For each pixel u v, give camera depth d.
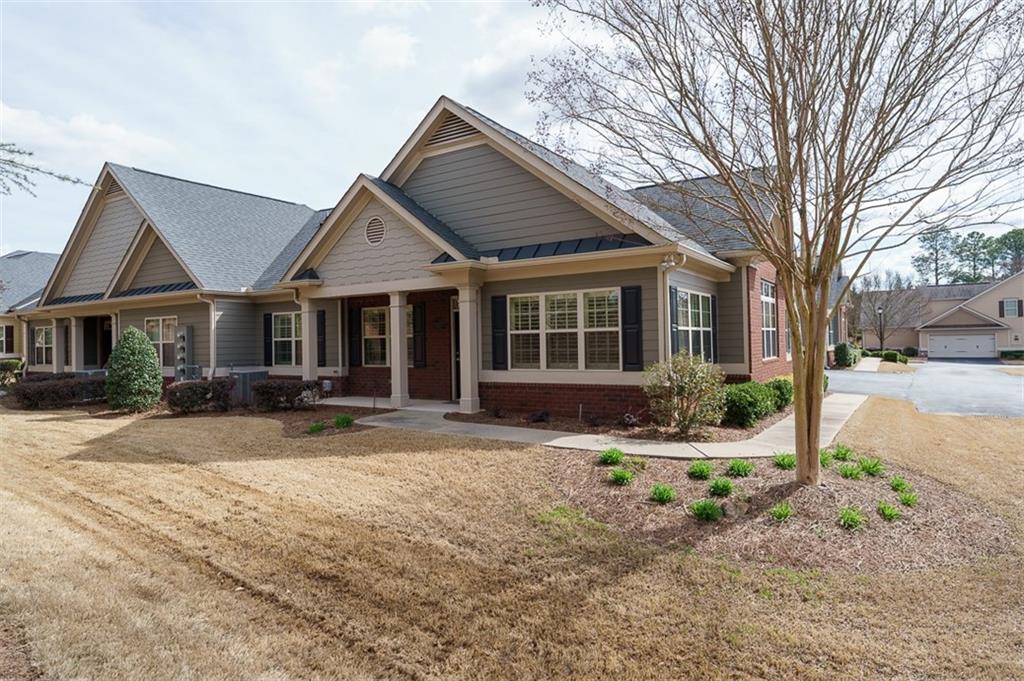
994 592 4.46
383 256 13.24
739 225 8.50
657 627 3.97
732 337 13.75
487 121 12.71
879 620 4.05
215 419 12.18
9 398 16.23
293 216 22.97
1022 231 67.06
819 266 6.27
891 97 5.75
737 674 3.48
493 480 7.00
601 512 5.96
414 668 3.59
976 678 3.42
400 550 5.20
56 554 5.20
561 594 4.43
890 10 5.43
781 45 5.70
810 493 6.20
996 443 9.83
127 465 8.13
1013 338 45.06
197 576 4.83
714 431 9.66
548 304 11.76
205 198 20.14
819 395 6.43
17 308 24.44
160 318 18.42
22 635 3.86
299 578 4.76
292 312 17.00
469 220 13.04
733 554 5.04
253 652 3.73
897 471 7.49
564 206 11.84
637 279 10.81
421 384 14.61
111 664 3.55
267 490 6.83
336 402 14.16
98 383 15.91
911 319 48.72
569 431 9.84
